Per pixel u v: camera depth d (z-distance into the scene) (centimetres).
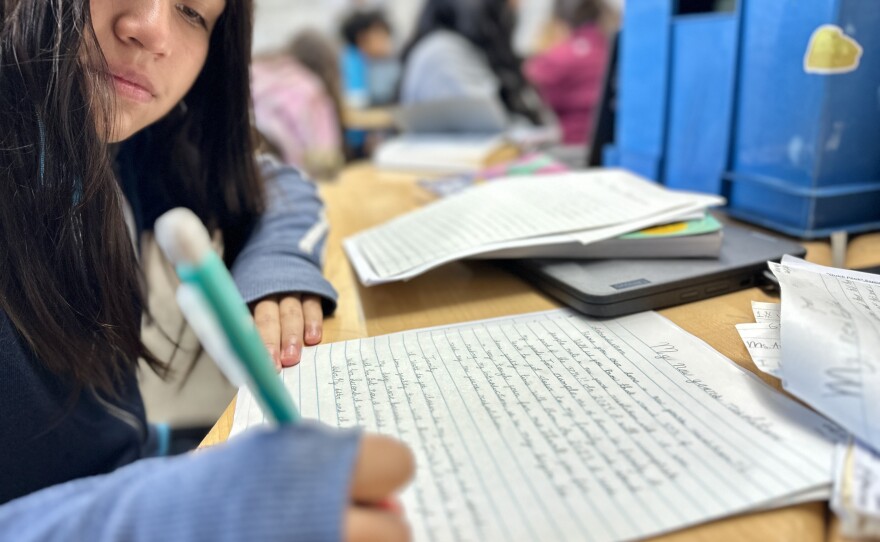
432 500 27
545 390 35
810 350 32
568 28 238
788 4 58
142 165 69
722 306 46
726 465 27
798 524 24
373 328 47
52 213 46
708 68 70
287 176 78
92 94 45
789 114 60
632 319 45
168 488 21
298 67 195
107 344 51
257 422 34
